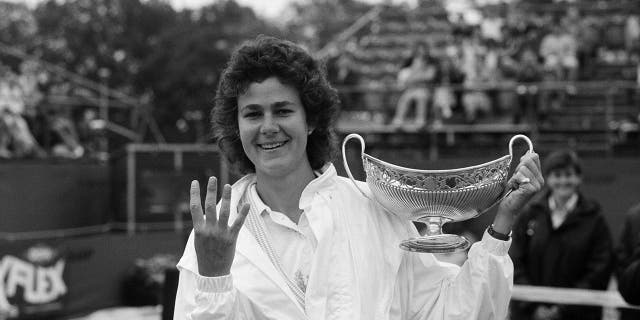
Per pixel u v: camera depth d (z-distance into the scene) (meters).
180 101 31.33
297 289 2.32
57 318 9.09
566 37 14.03
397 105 13.19
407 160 10.90
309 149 2.57
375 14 17.34
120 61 33.72
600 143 12.29
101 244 9.90
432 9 17.34
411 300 2.44
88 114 13.52
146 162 11.41
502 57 13.91
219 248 2.16
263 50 2.36
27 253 8.77
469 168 2.25
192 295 2.28
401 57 16.03
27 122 12.54
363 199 2.45
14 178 10.23
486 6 17.00
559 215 5.23
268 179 2.45
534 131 11.95
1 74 12.41
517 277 5.27
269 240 2.40
